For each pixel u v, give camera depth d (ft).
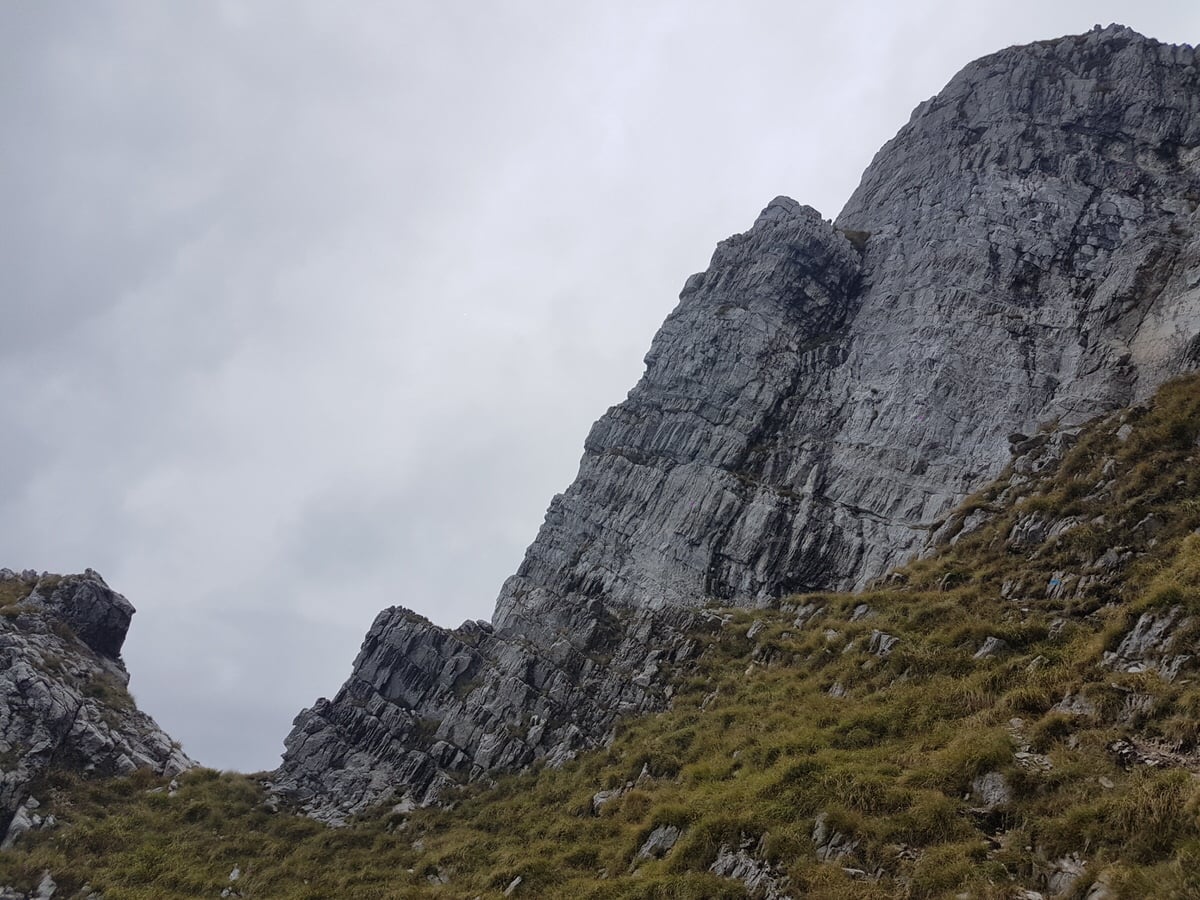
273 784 156.15
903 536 150.00
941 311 182.50
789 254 218.59
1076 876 48.19
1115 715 61.62
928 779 64.13
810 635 125.80
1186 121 204.33
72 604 177.68
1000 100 230.07
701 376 206.90
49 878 114.93
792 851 62.90
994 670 78.79
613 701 143.84
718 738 104.99
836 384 190.60
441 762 148.77
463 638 180.45
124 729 154.92
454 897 92.58
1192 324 138.00
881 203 238.48
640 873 73.56
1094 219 189.67
